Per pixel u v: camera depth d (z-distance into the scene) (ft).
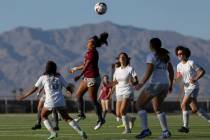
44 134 78.59
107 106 109.19
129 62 80.74
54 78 71.00
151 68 71.05
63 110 71.26
